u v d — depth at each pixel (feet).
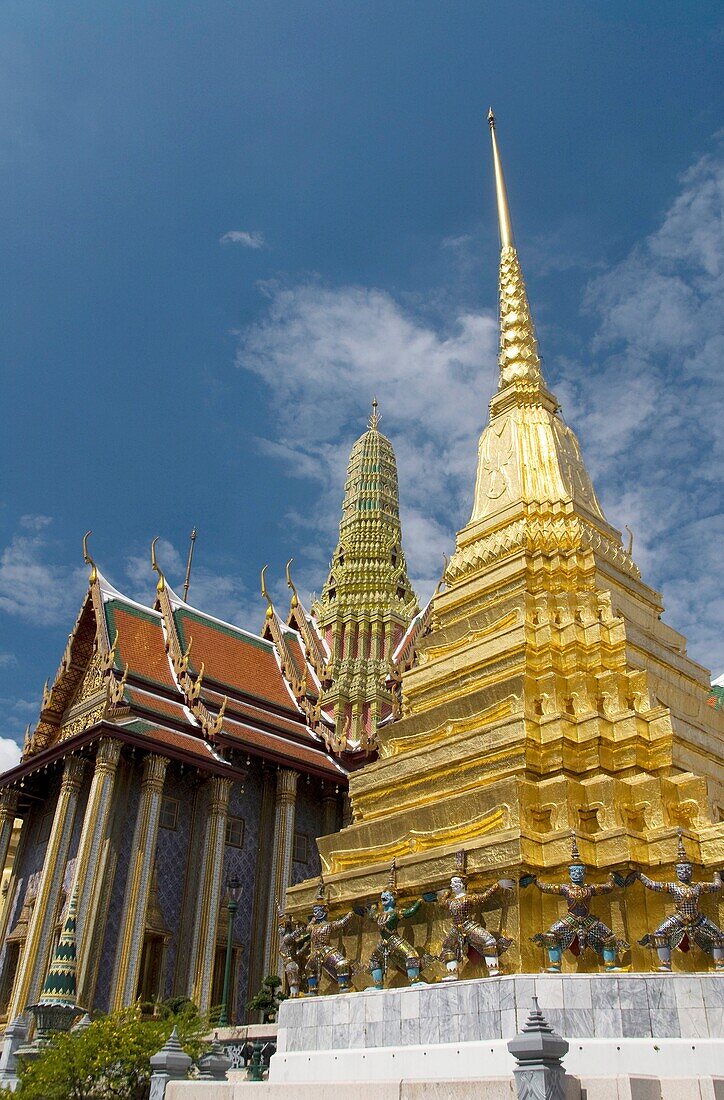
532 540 84.69
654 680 70.33
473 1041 48.26
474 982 51.13
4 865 137.28
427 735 74.54
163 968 120.16
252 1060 77.20
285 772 142.82
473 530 91.71
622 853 55.06
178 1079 52.70
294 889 71.46
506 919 55.31
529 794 60.18
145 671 143.54
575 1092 35.35
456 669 78.33
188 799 134.31
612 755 64.95
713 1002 46.75
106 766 121.29
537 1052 33.78
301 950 66.90
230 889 125.49
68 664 146.41
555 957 52.31
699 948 52.31
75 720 141.28
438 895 59.26
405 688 83.05
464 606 85.71
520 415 99.19
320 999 59.62
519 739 64.90
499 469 95.45
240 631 168.25
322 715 158.92
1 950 131.44
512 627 75.97
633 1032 46.68
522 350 106.73
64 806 125.80
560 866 55.21
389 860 64.69
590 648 72.84
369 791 74.38
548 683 69.15
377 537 214.07
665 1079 36.78
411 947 58.44
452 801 63.57
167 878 126.41
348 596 198.39
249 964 129.18
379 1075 50.14
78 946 109.09
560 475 92.38
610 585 82.12
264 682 162.30
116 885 120.06
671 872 54.90
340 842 71.10
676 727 66.49
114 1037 64.59
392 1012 54.60
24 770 136.26
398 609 194.49
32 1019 108.37
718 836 56.44
